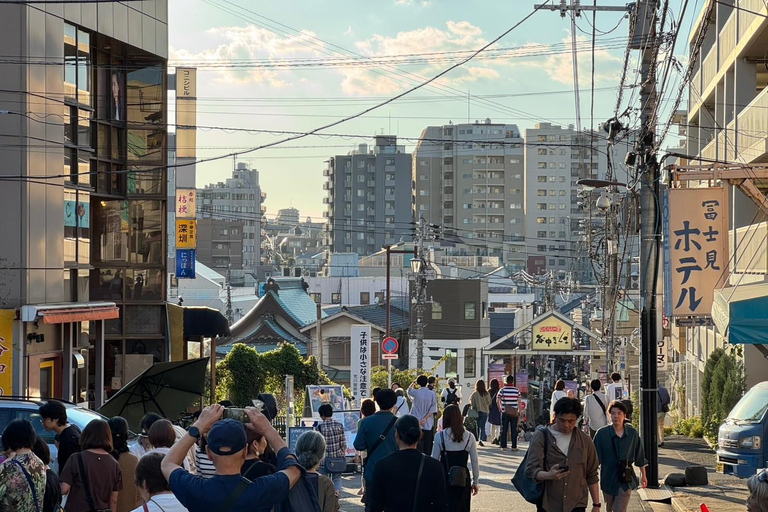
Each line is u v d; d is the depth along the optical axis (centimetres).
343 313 5638
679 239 1791
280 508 607
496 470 1928
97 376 2605
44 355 2138
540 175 13925
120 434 923
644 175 1723
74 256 2378
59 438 955
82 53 2431
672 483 1672
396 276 9950
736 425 1741
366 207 14238
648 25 1788
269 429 533
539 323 5719
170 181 6225
